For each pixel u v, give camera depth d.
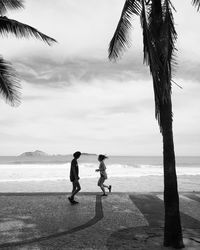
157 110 6.58
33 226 8.02
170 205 6.38
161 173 35.69
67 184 23.08
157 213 9.74
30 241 6.68
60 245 6.39
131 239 6.83
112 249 6.15
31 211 9.88
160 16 6.81
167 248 6.21
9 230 7.60
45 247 6.26
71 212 9.77
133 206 10.84
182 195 13.64
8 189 20.05
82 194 13.39
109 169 43.69
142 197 12.74
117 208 10.47
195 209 10.49
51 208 10.39
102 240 6.77
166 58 6.58
